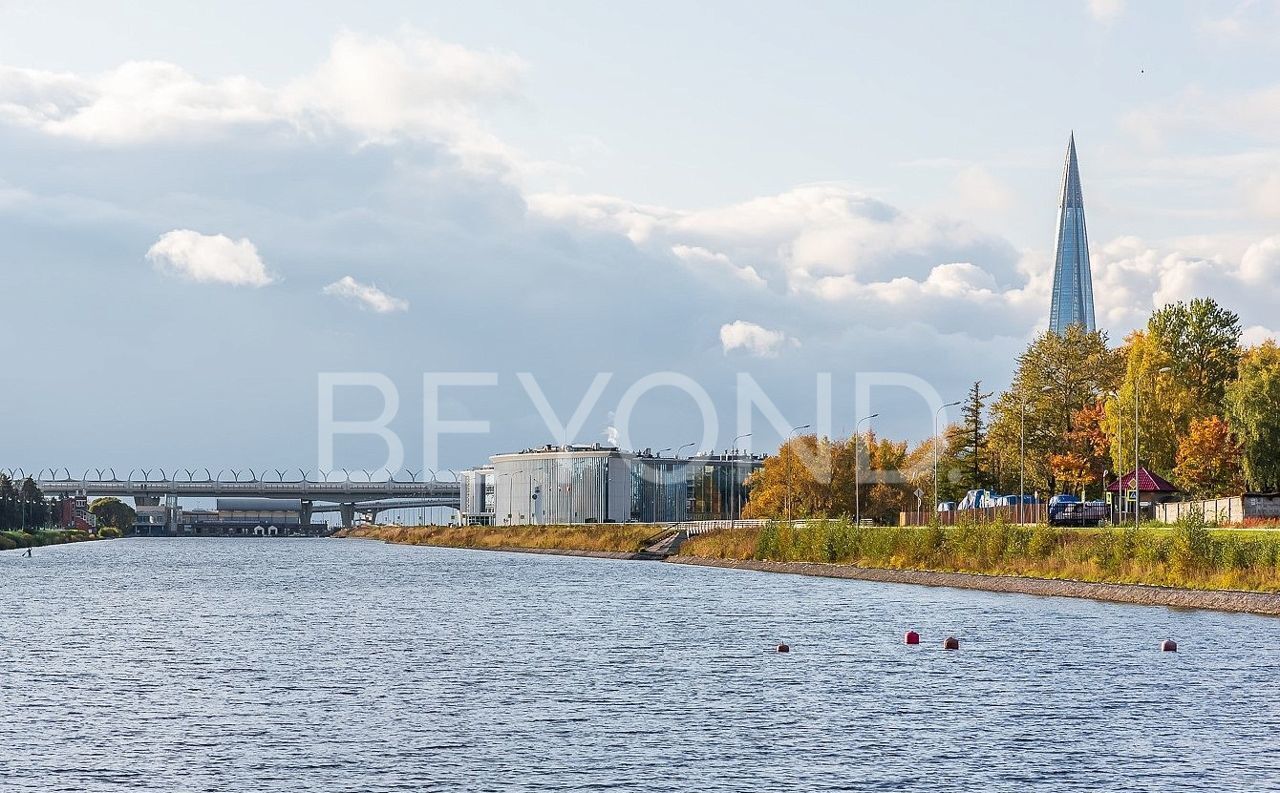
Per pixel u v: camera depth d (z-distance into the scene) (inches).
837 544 7396.7
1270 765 2062.0
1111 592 4918.8
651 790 1915.6
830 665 3171.8
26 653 3538.4
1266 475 6304.1
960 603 4859.7
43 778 1996.8
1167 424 7066.9
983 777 1988.2
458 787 1935.3
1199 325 7436.0
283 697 2731.3
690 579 6978.4
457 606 5172.2
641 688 2829.7
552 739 2266.2
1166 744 2208.4
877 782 1959.9
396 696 2738.7
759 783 1950.1
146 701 2687.0
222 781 1975.9
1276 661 3127.5
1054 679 2891.2
